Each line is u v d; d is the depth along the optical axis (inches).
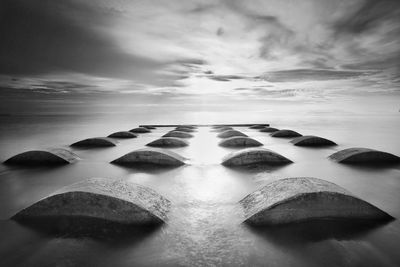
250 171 311.1
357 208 176.7
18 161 342.3
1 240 157.8
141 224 172.4
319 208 175.8
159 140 477.4
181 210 201.2
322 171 311.9
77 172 309.9
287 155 403.5
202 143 514.3
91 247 150.7
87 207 175.3
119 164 339.6
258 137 601.9
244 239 159.3
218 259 141.8
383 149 471.2
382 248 150.8
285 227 171.2
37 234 162.7
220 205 211.3
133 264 138.2
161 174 300.8
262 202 188.5
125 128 910.4
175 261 140.2
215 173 304.5
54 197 177.0
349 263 138.7
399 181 276.5
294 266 136.6
